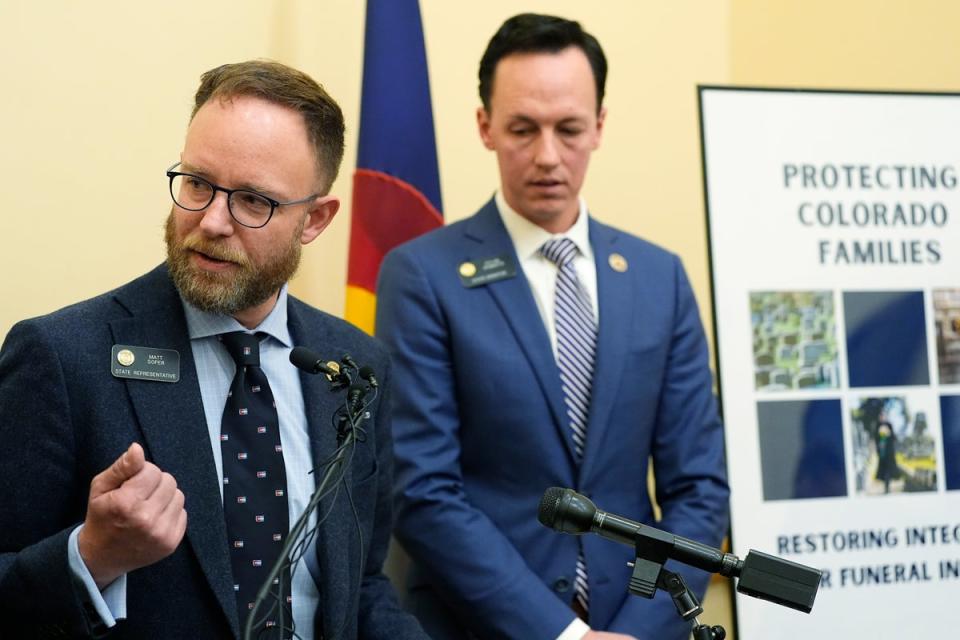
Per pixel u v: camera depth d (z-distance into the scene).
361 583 1.87
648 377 2.47
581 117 2.45
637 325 2.48
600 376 2.41
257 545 1.67
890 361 3.17
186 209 1.66
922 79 3.53
